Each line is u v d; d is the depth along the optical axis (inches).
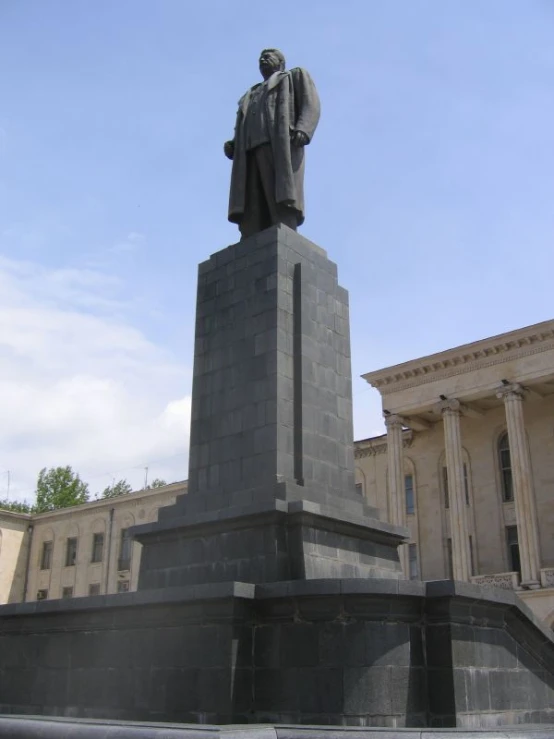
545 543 1595.7
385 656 372.2
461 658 382.6
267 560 444.8
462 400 1708.9
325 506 462.0
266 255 550.6
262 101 605.0
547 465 1640.0
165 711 393.7
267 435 502.3
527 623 434.6
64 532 2377.0
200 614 396.5
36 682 454.0
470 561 1611.7
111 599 428.1
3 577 2377.0
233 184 601.0
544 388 1648.6
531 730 306.3
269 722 377.1
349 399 559.8
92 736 295.0
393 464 1752.0
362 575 476.1
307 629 382.6
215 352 553.0
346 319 581.3
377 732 289.6
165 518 514.3
